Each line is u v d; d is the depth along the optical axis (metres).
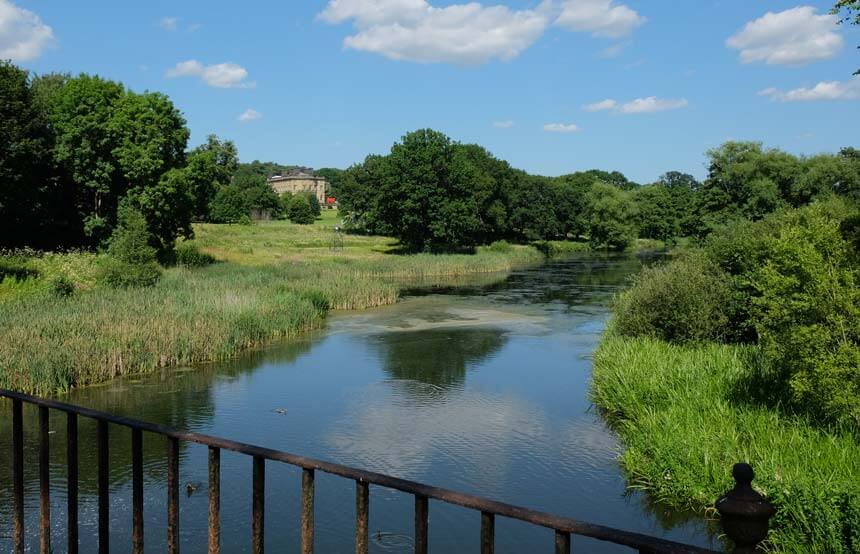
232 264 55.16
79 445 16.28
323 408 19.84
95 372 22.83
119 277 36.25
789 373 15.55
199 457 15.56
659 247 121.06
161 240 53.72
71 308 27.45
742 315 23.16
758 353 18.81
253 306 31.97
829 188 55.12
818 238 14.09
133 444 4.45
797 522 10.12
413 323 35.66
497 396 21.14
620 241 110.12
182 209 54.56
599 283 56.50
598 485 13.95
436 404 20.27
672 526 12.08
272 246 74.31
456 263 66.75
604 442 16.64
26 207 48.91
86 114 51.03
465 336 31.80
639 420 15.78
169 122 53.34
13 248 48.41
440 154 84.56
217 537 4.09
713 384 17.05
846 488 10.05
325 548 11.45
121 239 38.03
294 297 36.28
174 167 54.34
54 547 11.21
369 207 102.31
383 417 18.94
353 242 87.62
